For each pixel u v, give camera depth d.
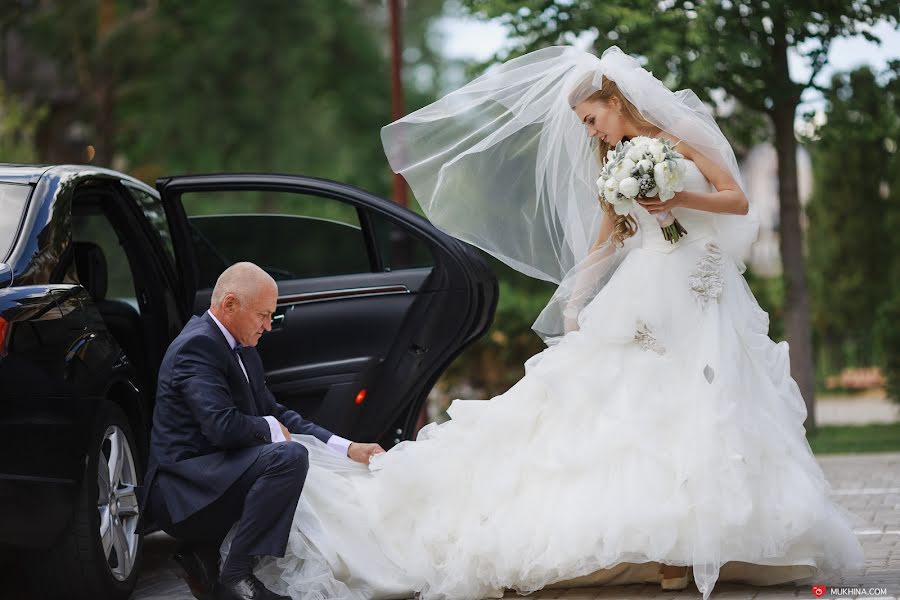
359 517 6.30
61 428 6.01
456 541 6.20
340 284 7.64
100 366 6.48
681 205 6.11
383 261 7.95
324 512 6.25
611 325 6.17
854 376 32.38
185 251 7.56
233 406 6.05
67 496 6.03
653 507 5.77
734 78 15.80
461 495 6.28
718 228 6.34
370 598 6.14
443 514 6.27
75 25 34.19
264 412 6.49
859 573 6.40
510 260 6.96
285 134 39.72
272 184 7.62
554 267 6.98
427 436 6.57
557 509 6.01
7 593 6.64
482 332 7.70
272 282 6.26
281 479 5.89
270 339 7.52
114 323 7.66
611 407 6.10
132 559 6.65
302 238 7.99
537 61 6.72
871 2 14.91
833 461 13.31
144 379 7.53
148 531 7.00
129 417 6.95
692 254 6.24
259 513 5.88
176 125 38.00
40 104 34.22
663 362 6.09
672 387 6.05
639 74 6.32
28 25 34.41
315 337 7.57
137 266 7.46
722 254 6.29
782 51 15.62
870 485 10.81
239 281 6.20
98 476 6.38
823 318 33.94
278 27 39.59
